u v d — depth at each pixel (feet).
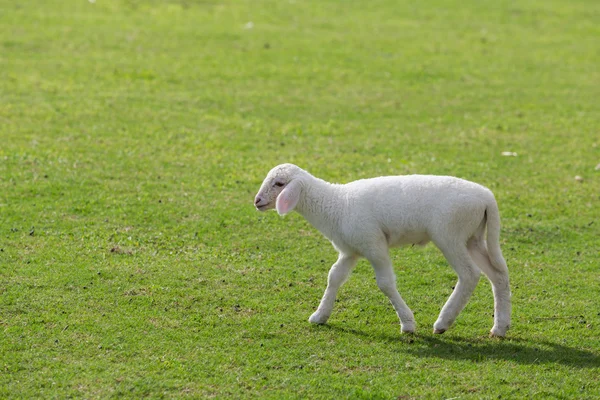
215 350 41.50
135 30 130.21
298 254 55.83
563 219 64.23
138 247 55.42
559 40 139.44
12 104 89.86
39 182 66.85
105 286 48.60
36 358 39.81
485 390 38.14
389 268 43.57
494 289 43.80
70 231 57.41
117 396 36.76
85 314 44.86
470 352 42.09
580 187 72.02
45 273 49.98
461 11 159.94
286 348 42.06
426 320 46.24
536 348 42.75
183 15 143.54
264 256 55.16
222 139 82.79
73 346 41.19
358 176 72.69
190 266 52.65
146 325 43.93
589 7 166.81
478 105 101.24
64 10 139.95
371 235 42.83
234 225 60.39
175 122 87.66
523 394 37.91
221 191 67.67
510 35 141.90
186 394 37.14
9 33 121.39
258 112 93.97
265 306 47.16
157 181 69.15
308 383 38.34
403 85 109.29
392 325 45.52
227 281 50.57
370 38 134.72
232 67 112.98
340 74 112.98
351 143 83.87
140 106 92.84
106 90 98.27
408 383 38.63
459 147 83.82
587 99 104.99
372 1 165.37
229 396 37.06
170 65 111.86
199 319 45.06
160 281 49.90
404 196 42.60
